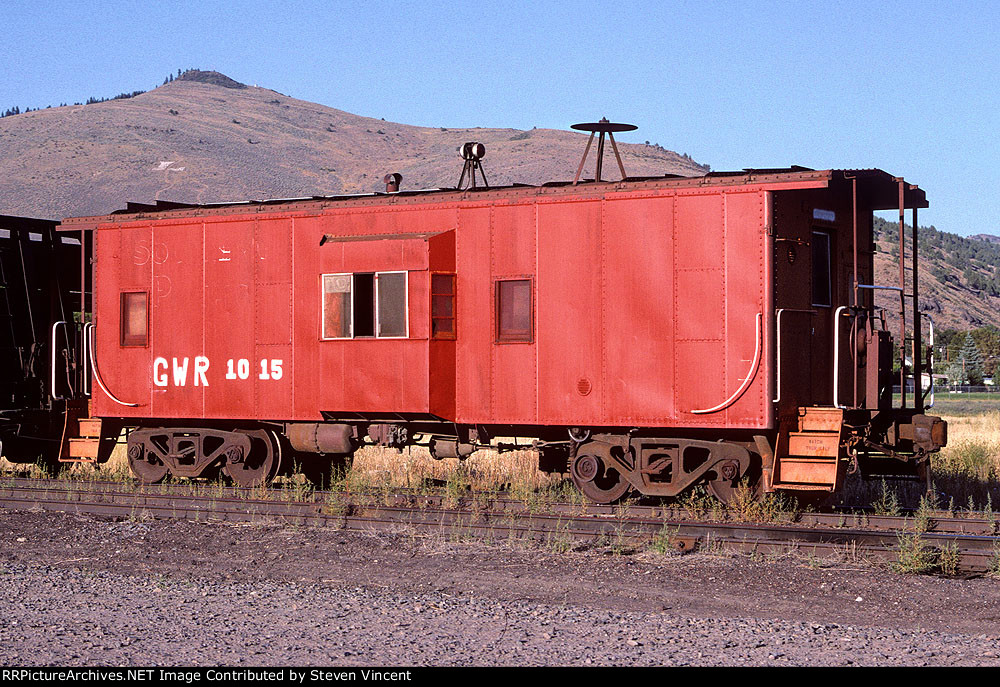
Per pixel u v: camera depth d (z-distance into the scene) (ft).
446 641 22.86
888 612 26.86
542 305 41.83
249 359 46.93
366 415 45.62
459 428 44.62
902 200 40.29
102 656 21.45
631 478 41.57
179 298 48.55
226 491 45.88
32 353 55.88
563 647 22.40
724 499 40.50
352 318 44.60
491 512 39.88
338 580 31.12
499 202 42.60
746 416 38.58
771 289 38.34
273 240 46.57
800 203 40.75
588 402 41.04
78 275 58.85
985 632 25.04
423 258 42.98
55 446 57.31
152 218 49.47
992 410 157.99
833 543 33.91
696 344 39.37
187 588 29.04
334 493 43.29
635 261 40.34
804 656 21.72
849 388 42.73
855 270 39.40
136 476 51.57
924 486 47.03
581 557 33.68
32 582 29.99
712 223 39.19
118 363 49.93
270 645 22.45
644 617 25.63
